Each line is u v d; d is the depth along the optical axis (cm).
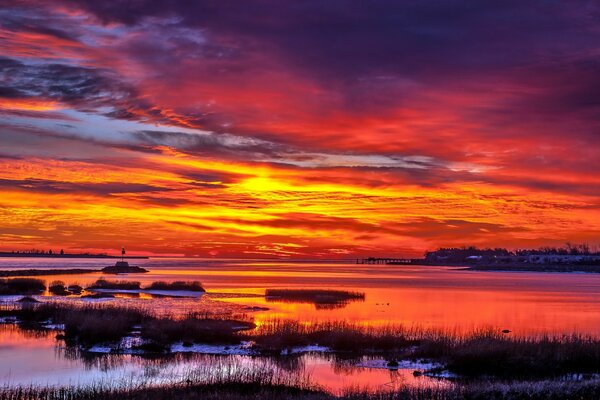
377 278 18475
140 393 2594
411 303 8175
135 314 4969
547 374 3228
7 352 3738
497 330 5009
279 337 4078
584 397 2414
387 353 3825
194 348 3891
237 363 3478
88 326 4156
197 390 2723
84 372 3167
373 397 2511
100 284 10231
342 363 3534
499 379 3100
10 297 7519
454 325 5503
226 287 11169
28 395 2561
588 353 3441
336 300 8338
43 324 4922
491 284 15338
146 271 19888
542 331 5188
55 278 13400
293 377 3117
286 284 12738
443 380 3112
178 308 6456
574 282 18012
